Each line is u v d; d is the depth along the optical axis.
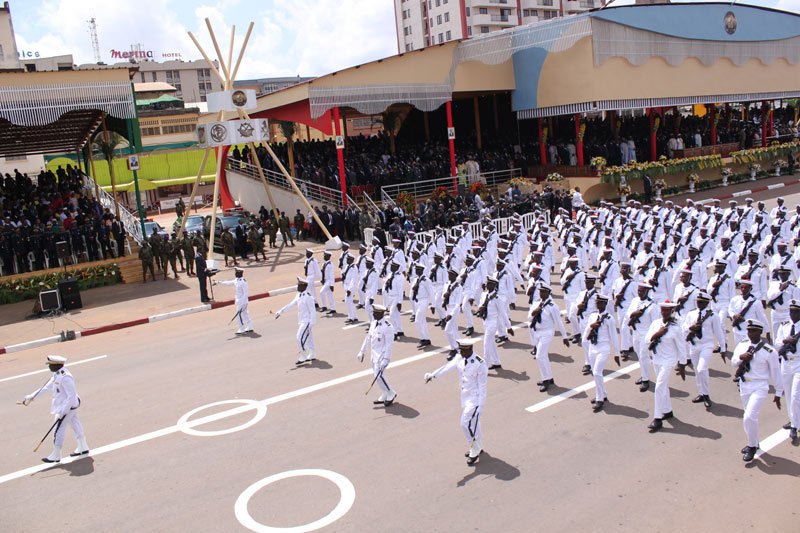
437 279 15.43
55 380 9.86
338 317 17.77
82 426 11.36
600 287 17.98
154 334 17.66
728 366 11.81
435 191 31.55
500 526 7.32
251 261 27.59
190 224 31.84
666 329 9.43
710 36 39.25
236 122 26.92
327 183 33.66
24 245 23.53
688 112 58.91
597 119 42.91
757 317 10.98
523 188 35.03
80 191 29.42
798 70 45.56
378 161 35.97
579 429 9.66
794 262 15.92
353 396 11.75
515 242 20.02
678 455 8.65
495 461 8.87
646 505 7.52
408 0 86.56
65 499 8.83
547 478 8.31
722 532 6.91
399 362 13.48
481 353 13.52
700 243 18.23
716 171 41.34
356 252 27.27
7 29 53.59
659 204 24.17
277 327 17.23
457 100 44.12
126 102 24.17
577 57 34.34
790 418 8.90
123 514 8.30
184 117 72.38
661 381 9.42
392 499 8.11
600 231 20.59
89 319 19.55
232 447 10.04
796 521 7.00
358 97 30.94
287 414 11.16
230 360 14.55
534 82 36.72
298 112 32.69
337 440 9.97
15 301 22.83
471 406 8.75
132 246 26.84
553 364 12.62
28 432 11.34
